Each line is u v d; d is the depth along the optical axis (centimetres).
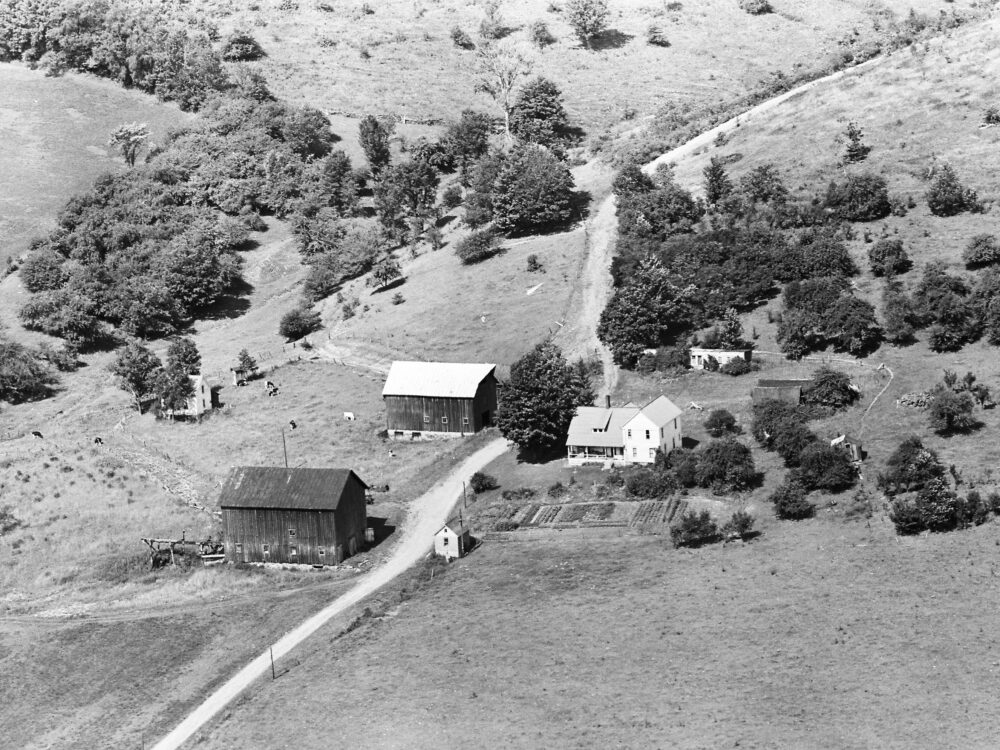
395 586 11731
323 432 15775
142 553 13075
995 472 11844
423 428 15425
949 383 13625
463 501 13412
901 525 11075
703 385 15125
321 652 10650
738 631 9931
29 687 10831
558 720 9025
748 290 16475
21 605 12394
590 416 13875
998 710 8512
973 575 10262
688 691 9194
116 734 9912
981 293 15062
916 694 8800
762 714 8775
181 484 14738
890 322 15000
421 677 9919
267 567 12550
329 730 9344
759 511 12050
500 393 14288
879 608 9975
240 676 10481
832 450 12225
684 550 11531
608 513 12525
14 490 14712
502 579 11506
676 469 12875
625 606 10625
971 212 17188
